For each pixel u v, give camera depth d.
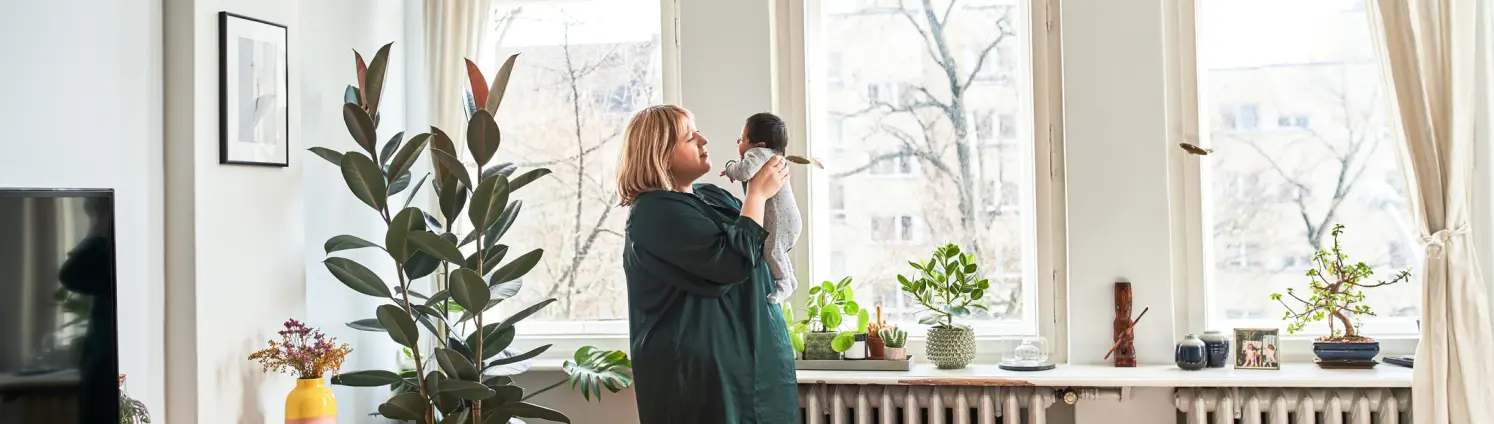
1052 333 3.17
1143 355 3.05
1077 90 3.07
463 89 3.25
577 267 3.45
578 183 3.45
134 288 2.33
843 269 3.33
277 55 2.68
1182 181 3.11
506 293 2.83
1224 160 3.14
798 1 3.29
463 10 3.24
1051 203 3.16
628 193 2.53
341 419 3.10
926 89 3.29
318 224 2.99
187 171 2.42
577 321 3.45
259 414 2.61
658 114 2.50
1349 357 2.89
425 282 3.38
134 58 2.35
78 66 2.20
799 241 3.26
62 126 2.15
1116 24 3.05
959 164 3.27
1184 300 3.11
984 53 3.25
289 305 2.71
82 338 1.99
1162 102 3.03
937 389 2.98
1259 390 2.86
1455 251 2.72
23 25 2.07
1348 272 2.94
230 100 2.52
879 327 3.14
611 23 3.44
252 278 2.59
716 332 2.42
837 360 3.08
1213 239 3.15
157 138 2.41
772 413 2.46
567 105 3.46
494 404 2.84
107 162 2.26
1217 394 2.86
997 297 3.25
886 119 3.30
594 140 3.44
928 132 3.29
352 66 3.16
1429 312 2.73
